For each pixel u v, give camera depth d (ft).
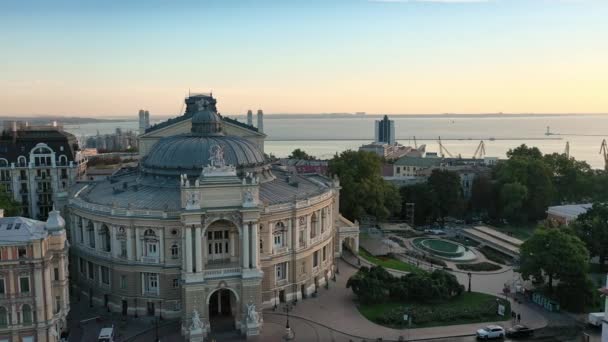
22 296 280.31
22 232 281.33
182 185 310.04
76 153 591.78
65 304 305.53
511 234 570.05
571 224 445.37
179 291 337.93
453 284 373.20
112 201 359.05
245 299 319.27
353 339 310.65
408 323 330.34
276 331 320.70
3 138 585.22
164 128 498.69
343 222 492.13
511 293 385.91
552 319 342.03
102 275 359.05
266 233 347.77
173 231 332.60
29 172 562.25
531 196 622.54
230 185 317.22
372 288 360.07
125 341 307.78
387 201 593.42
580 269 353.31
